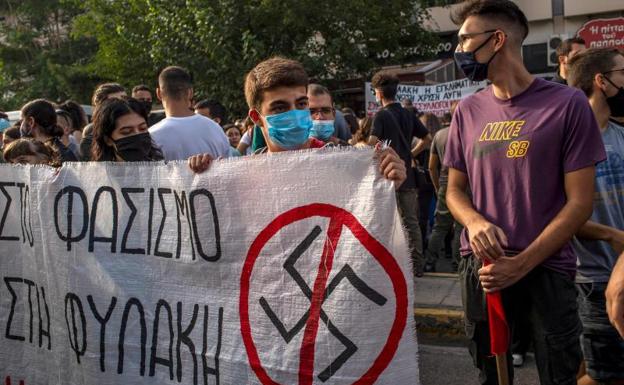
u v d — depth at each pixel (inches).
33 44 1103.6
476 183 96.2
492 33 92.7
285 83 97.4
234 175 98.0
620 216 111.7
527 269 86.7
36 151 143.9
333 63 530.3
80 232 118.3
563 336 91.7
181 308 104.7
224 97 506.3
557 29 686.5
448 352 182.5
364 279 84.7
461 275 102.7
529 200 90.1
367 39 539.2
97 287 115.5
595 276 110.7
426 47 592.1
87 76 968.9
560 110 88.7
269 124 98.8
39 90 1007.6
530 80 92.7
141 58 581.0
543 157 89.2
